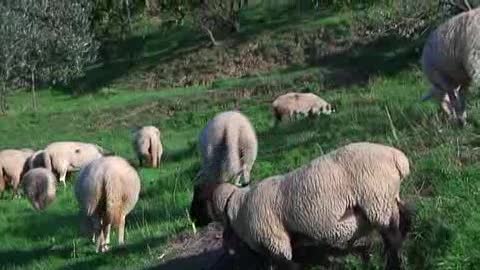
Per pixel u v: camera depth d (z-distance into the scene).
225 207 9.36
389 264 8.54
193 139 28.73
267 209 8.89
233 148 15.48
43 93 48.72
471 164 11.22
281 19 49.00
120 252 14.13
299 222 8.70
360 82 37.22
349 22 43.44
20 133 38.44
